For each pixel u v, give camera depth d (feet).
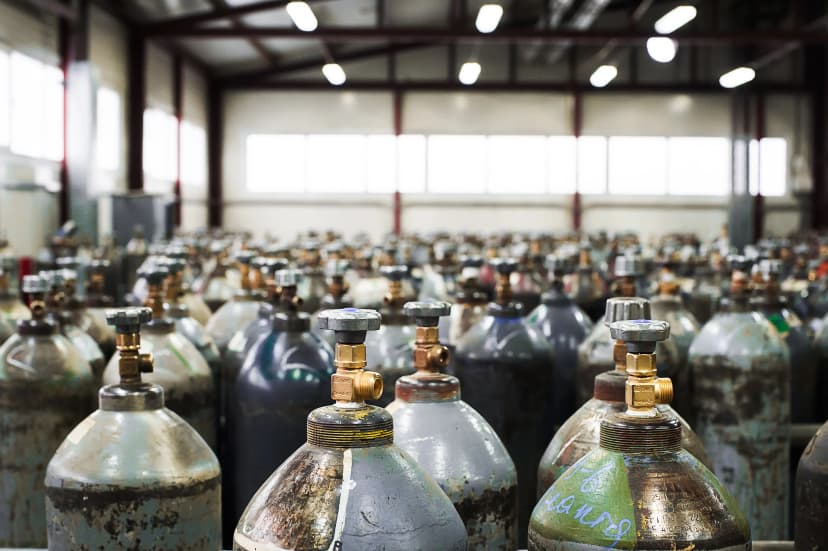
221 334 8.17
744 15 51.29
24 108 29.60
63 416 5.68
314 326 7.42
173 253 10.16
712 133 53.31
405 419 3.87
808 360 7.78
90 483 3.58
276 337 5.64
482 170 53.47
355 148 53.21
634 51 53.31
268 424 5.44
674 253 12.94
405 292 10.52
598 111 53.42
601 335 6.31
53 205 31.76
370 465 2.79
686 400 6.52
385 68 53.06
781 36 40.22
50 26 31.63
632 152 53.47
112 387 3.77
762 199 53.26
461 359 6.27
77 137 32.35
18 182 28.96
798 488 3.53
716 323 6.42
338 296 8.03
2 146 28.09
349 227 53.31
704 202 53.47
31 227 30.07
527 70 53.47
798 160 51.83
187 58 47.80
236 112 52.95
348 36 38.73
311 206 53.21
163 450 3.68
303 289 10.55
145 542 3.59
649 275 13.50
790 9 50.49
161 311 5.96
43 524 5.66
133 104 39.34
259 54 49.67
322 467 2.79
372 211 53.31
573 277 11.38
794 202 53.26
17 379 5.62
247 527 2.82
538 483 4.30
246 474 5.54
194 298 8.99
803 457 3.53
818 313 10.82
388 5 45.73
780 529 6.33
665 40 28.30
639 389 2.97
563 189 53.52
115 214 30.73
